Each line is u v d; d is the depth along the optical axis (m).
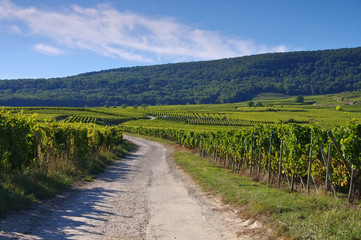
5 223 5.74
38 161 11.34
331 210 5.88
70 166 12.60
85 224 6.19
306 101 185.25
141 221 6.66
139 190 10.79
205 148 24.73
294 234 5.16
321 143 8.99
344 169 8.29
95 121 91.62
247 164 14.84
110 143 26.59
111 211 7.48
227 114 125.94
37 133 12.15
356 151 7.80
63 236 5.32
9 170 9.65
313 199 7.05
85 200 8.62
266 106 166.12
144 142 50.03
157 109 165.75
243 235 5.66
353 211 5.88
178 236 5.63
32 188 8.54
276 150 11.59
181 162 20.62
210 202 8.80
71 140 15.62
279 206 6.72
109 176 14.10
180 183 12.53
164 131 54.97
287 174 10.66
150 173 15.83
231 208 7.82
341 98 181.75
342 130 8.61
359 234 4.70
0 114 9.72
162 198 9.38
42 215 6.65
